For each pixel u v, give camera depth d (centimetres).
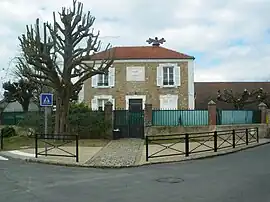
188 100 3200
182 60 3234
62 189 925
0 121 3294
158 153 1686
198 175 1136
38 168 1331
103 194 862
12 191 896
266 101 3759
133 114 2597
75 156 1502
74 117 2466
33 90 3803
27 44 2148
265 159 1512
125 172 1224
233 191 885
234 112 2664
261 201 777
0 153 1802
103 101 3241
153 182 1022
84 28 2283
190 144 2066
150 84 3219
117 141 2295
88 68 2294
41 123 2577
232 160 1488
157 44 3612
